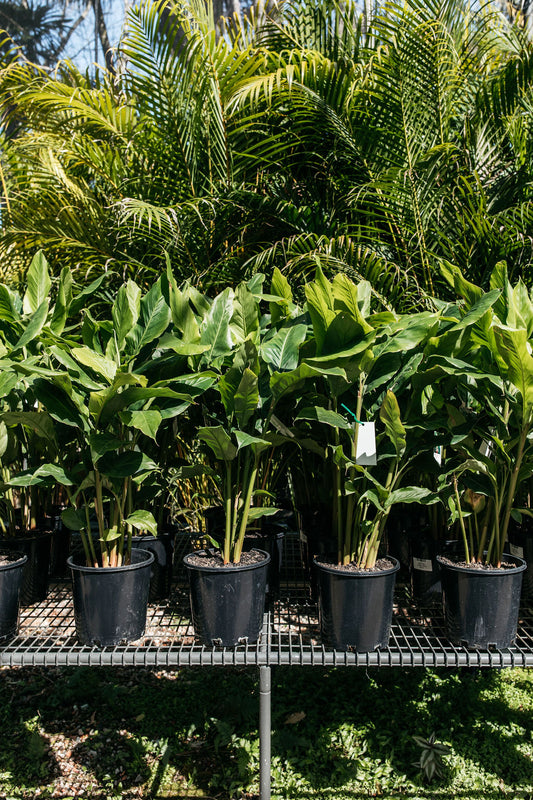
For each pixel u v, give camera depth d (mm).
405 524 2637
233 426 2004
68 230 3486
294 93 3518
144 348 1967
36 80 3893
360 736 2283
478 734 2311
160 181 3635
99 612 1758
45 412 1812
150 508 2354
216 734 2336
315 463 2482
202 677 2729
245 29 4176
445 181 3486
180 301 1881
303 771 2131
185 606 2256
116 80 4074
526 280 3314
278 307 2188
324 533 2295
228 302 2094
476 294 1891
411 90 3416
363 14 3910
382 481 1995
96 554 2018
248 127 3711
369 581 1714
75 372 1716
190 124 3463
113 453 1798
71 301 2123
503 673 2742
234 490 1980
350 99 3459
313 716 2412
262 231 3613
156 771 2152
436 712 2428
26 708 2543
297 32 4062
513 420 1918
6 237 3520
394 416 1712
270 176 3787
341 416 1813
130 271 3529
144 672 2797
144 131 3805
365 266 3225
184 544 3002
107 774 2146
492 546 1886
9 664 1685
